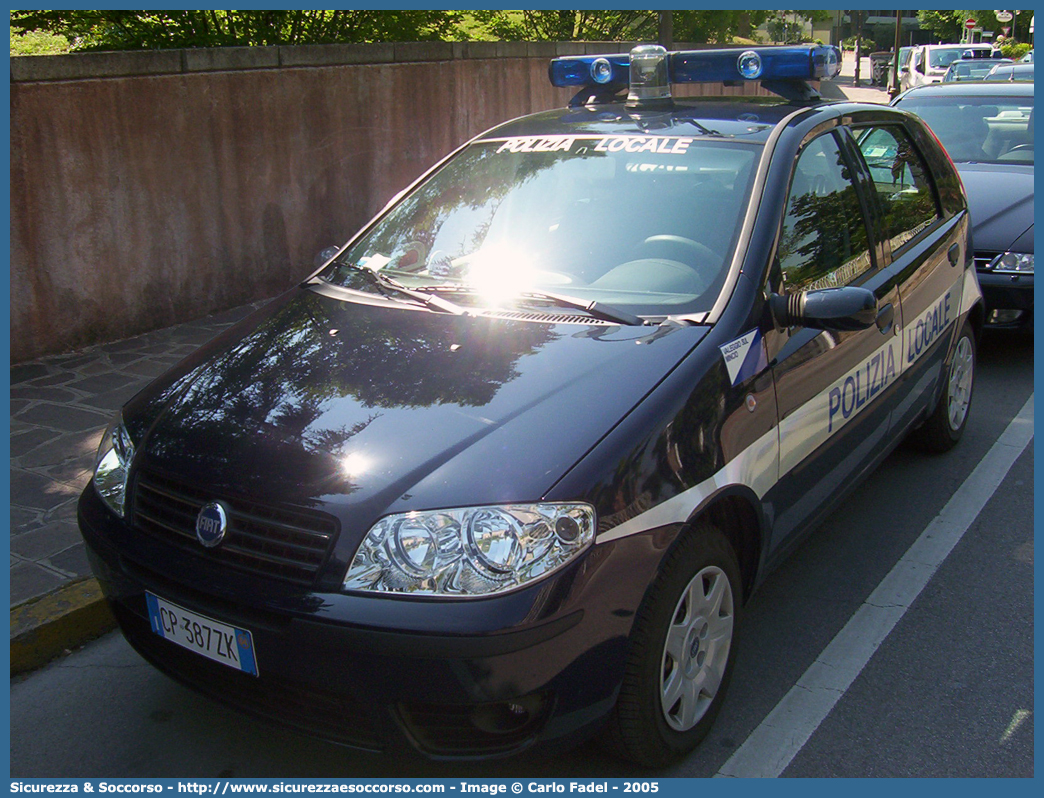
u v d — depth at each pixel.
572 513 2.20
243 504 2.33
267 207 7.21
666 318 2.83
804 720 2.83
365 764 2.67
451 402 2.49
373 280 3.40
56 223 5.87
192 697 2.99
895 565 3.76
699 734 2.66
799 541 3.16
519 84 9.84
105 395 5.30
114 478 2.72
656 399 2.47
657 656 2.39
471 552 2.13
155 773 2.65
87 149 5.96
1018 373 6.17
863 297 2.81
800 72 3.67
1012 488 4.43
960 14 47.69
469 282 3.26
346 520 2.20
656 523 2.34
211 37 7.54
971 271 4.77
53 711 2.93
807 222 3.27
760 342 2.82
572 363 2.62
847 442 3.36
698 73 3.88
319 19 8.31
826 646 3.22
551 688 2.17
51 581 3.43
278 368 2.81
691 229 3.12
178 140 6.49
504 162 3.72
